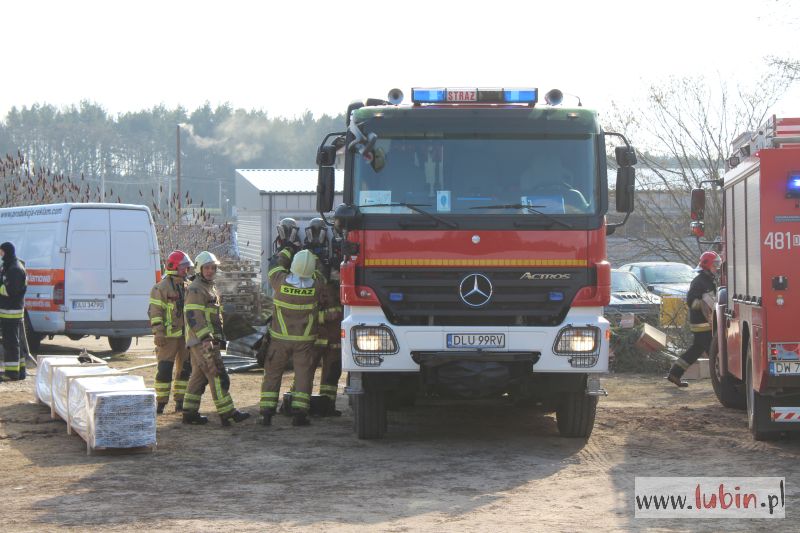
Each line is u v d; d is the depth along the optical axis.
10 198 28.03
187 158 132.62
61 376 11.66
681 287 22.89
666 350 17.38
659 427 11.51
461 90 10.14
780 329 9.47
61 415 11.59
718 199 26.08
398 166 9.85
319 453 9.88
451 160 9.86
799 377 9.44
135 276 19.19
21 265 15.96
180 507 7.63
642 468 9.12
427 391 9.87
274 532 6.87
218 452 9.96
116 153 133.88
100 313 18.89
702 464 9.28
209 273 11.68
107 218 19.02
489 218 9.73
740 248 10.94
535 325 9.74
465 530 6.91
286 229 12.45
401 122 9.91
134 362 18.69
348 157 9.90
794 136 10.10
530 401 12.34
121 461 9.54
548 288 9.74
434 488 8.30
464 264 9.71
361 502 7.78
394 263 9.73
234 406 12.31
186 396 11.77
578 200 9.84
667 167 27.12
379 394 10.50
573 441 10.60
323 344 12.23
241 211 38.81
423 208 9.78
